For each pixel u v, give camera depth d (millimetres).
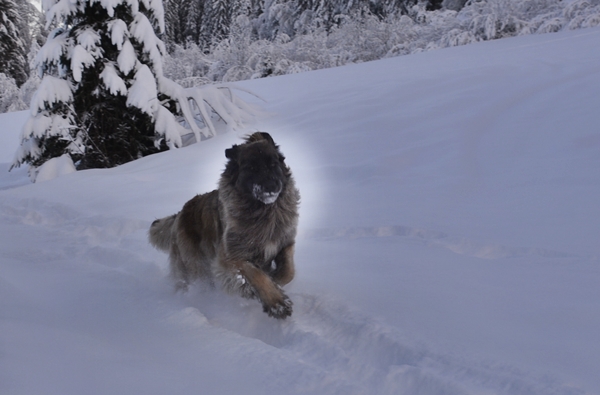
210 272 3146
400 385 2074
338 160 5141
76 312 2660
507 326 2338
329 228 3604
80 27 7223
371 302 2621
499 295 2586
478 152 4723
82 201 4902
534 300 2520
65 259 3557
